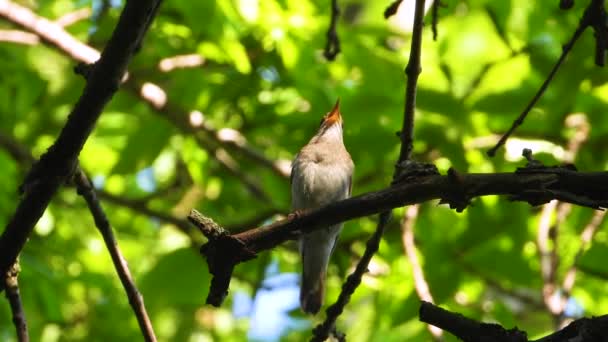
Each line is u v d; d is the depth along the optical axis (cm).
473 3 1108
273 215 1191
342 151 1014
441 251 1070
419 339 1143
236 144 1169
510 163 1066
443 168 1071
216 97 1219
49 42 1104
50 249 1266
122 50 497
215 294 495
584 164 1090
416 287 899
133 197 1513
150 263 1273
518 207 1066
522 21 1079
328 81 1148
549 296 952
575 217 1109
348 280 671
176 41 1202
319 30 1078
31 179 538
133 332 1362
